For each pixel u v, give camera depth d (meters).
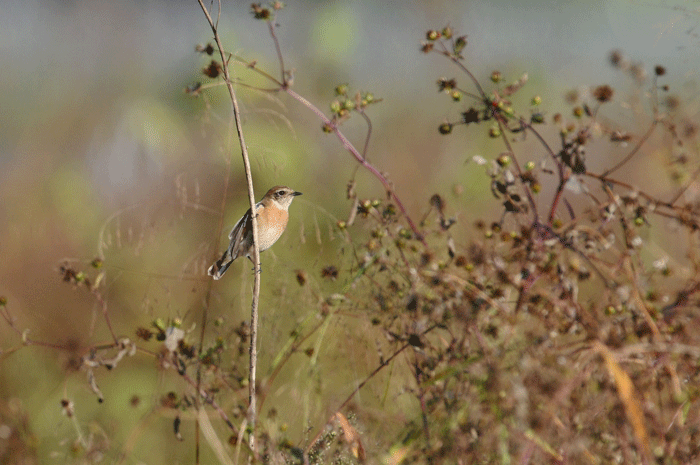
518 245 6.64
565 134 6.84
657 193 9.05
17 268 12.28
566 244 6.56
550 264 6.47
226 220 11.91
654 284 6.70
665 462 5.70
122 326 10.62
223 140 8.23
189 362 7.12
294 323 8.02
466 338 6.46
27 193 14.34
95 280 7.95
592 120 6.78
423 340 6.55
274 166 8.17
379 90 17.31
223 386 7.43
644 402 5.91
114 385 9.74
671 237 8.83
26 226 13.20
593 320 6.16
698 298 6.54
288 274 8.27
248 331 7.78
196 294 9.72
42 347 10.15
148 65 18.72
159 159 14.30
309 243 10.37
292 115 15.18
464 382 6.23
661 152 6.98
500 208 10.67
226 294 10.55
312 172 13.99
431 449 6.04
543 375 5.59
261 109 7.76
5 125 16.59
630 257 6.64
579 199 12.83
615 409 5.80
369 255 7.00
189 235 11.53
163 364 6.98
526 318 6.45
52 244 13.27
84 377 9.73
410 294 6.51
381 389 7.56
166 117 15.15
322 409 7.34
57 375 9.68
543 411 5.59
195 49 7.16
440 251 7.53
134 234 10.07
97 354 7.07
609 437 5.88
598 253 6.84
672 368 5.98
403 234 7.02
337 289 8.37
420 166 14.18
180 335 6.94
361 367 7.83
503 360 5.96
